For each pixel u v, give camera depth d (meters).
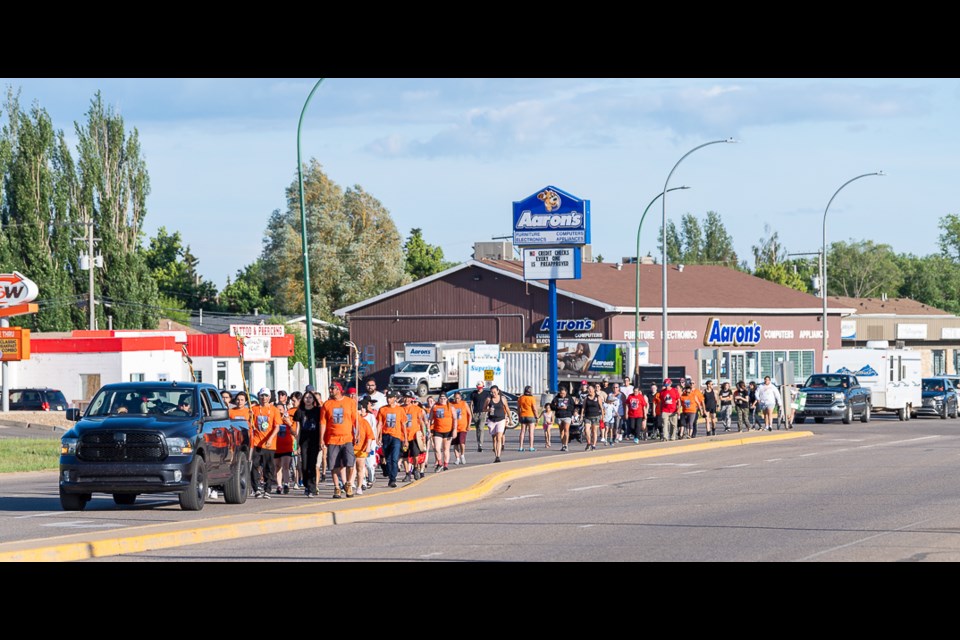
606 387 80.94
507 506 41.09
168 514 37.72
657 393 79.75
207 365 123.19
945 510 37.19
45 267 140.62
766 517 35.66
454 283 140.38
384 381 144.50
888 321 168.75
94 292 145.50
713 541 30.12
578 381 114.56
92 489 37.38
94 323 136.75
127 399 39.72
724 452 69.75
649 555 27.77
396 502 40.06
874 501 40.22
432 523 35.91
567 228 100.75
